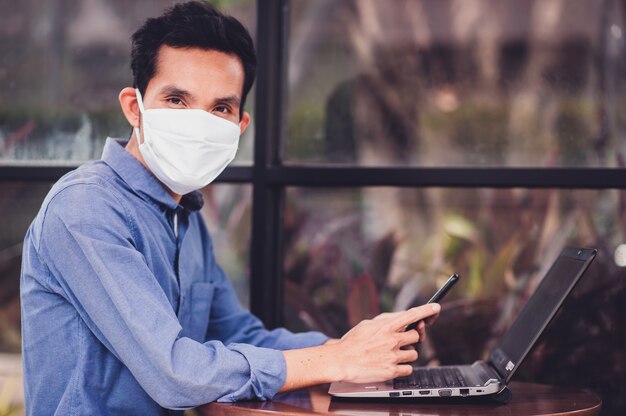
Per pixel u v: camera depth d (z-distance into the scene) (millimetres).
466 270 1976
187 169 1460
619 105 1909
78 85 2123
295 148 2053
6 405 2111
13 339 2121
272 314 2045
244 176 2033
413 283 2000
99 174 1462
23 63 2141
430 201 1994
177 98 1467
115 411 1403
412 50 2006
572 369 1924
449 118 1989
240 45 1507
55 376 1410
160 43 1476
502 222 1960
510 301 1952
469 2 1980
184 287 1582
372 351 1389
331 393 1414
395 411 1319
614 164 1908
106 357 1397
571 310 1926
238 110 1527
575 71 1932
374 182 1980
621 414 1896
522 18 1957
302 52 2049
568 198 1930
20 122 2143
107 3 2113
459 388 1381
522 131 1956
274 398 1414
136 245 1447
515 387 1627
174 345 1322
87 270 1346
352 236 2027
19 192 2133
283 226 2061
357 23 2029
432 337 1988
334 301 2033
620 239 1899
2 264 2133
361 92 2025
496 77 1968
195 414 2045
